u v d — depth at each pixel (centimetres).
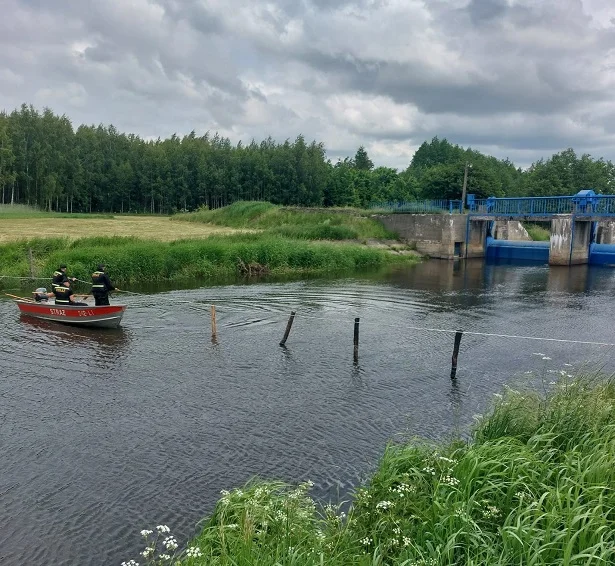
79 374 1505
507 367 1644
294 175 8500
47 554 760
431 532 653
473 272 4072
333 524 717
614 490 681
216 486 935
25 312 2200
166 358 1669
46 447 1070
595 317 2441
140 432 1142
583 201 4406
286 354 1734
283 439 1117
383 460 877
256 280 3397
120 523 830
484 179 7519
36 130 9144
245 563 580
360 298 2828
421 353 1780
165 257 3291
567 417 921
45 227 5369
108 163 9494
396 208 5794
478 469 748
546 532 588
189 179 9312
